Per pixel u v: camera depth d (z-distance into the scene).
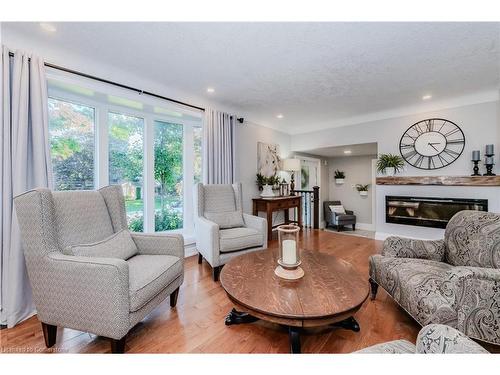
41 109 1.90
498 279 1.21
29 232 1.36
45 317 1.36
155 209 3.48
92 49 2.10
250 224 2.94
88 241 1.65
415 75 2.65
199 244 2.80
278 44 2.04
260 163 4.44
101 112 2.89
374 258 1.96
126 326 1.29
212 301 1.97
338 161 6.74
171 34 1.89
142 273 1.52
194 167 3.86
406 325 1.63
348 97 3.33
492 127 3.13
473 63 2.38
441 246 1.88
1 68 1.71
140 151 3.33
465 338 0.73
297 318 1.12
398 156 3.85
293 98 3.37
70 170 2.69
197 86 2.93
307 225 5.56
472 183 3.14
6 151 1.71
